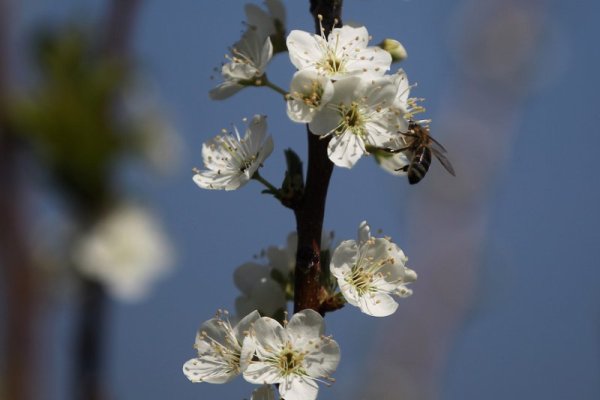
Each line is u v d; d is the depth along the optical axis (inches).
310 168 24.1
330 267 24.0
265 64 24.5
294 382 23.6
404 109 24.0
